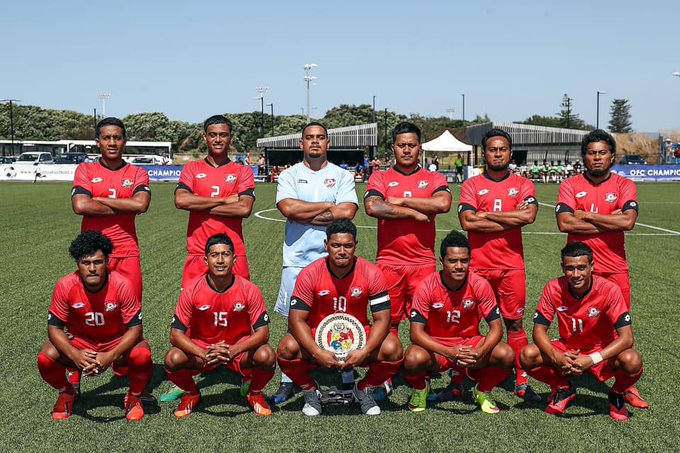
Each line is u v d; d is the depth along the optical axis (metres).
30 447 3.91
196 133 80.31
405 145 5.25
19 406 4.59
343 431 4.21
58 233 13.86
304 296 4.56
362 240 13.05
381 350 4.47
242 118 81.75
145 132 79.31
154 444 3.98
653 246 12.68
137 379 4.43
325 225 5.10
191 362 4.44
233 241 5.32
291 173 5.24
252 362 4.48
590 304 4.53
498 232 5.12
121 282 4.44
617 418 4.40
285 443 4.00
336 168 5.29
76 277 4.42
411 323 4.61
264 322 4.54
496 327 4.53
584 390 5.04
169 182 37.91
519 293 5.17
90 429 4.21
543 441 4.03
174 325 4.47
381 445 3.97
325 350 4.47
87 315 4.44
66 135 79.25
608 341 4.66
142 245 12.34
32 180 38.28
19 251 11.42
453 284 4.57
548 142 45.78
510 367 4.50
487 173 5.34
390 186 5.35
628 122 107.06
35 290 8.30
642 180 38.31
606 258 5.12
